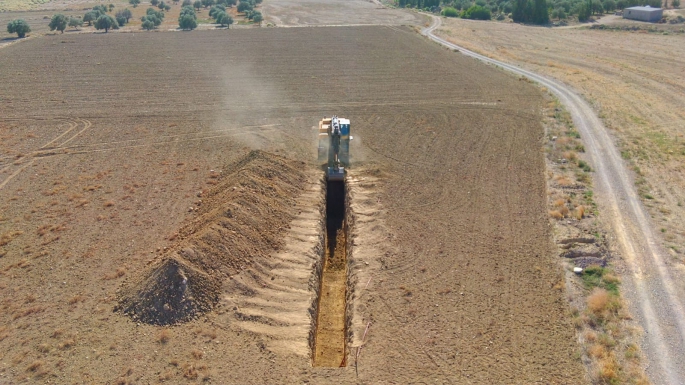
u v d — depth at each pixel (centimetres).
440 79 5728
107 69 6159
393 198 3106
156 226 2775
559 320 2138
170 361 1898
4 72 5988
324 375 1875
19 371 1850
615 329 2091
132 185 3250
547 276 2408
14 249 2584
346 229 2986
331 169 3378
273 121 4406
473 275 2408
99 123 4350
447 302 2234
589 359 1945
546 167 3534
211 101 4941
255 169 3170
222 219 2544
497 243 2655
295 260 2516
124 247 2586
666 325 2125
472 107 4766
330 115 4556
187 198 3080
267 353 1967
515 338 2042
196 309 2130
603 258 2539
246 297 2245
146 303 2119
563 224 2838
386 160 3628
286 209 2945
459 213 2938
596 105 4881
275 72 6044
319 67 6269
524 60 6862
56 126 4288
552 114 4572
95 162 3600
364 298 2264
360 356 1962
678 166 3597
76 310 2148
